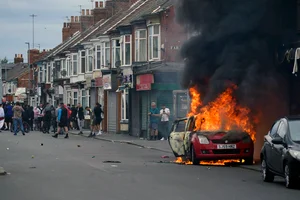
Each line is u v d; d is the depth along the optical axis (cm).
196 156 1959
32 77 8531
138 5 5162
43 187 1420
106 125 4862
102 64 5016
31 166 1920
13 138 3600
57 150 2638
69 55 6275
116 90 4591
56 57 6819
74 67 6116
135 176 1641
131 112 4094
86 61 5522
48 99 7331
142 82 3753
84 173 1714
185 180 1555
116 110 4591
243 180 1563
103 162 2072
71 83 6156
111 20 5628
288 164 1370
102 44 5016
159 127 3450
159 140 3388
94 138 3778
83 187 1415
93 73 5259
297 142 1407
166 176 1644
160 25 3847
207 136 1961
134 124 4041
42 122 4816
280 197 1256
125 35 4394
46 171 1772
